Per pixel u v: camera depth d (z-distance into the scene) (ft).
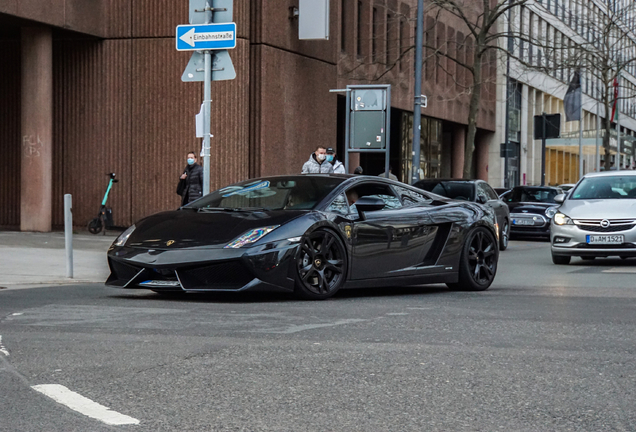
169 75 66.28
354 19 89.35
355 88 64.13
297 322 21.54
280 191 29.32
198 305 25.29
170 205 66.39
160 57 66.44
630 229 45.52
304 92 73.82
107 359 16.60
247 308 24.53
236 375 15.26
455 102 125.80
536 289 32.76
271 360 16.58
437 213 31.12
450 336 19.60
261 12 67.26
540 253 60.18
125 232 28.07
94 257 44.09
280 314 23.12
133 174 67.15
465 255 31.65
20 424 12.11
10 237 56.85
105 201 65.62
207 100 38.63
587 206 47.42
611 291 31.63
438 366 16.17
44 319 21.89
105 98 67.56
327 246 27.35
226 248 25.40
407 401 13.53
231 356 16.93
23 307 24.47
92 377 15.07
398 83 102.83
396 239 29.40
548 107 190.49
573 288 33.17
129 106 67.10
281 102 70.08
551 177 205.57
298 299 27.27
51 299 26.73
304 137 73.92
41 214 63.57
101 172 67.77
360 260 28.32
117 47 67.21
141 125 66.90
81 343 18.26
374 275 28.86
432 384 14.70
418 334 19.83
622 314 23.89
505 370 15.87
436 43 117.29
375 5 95.61
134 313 23.15
